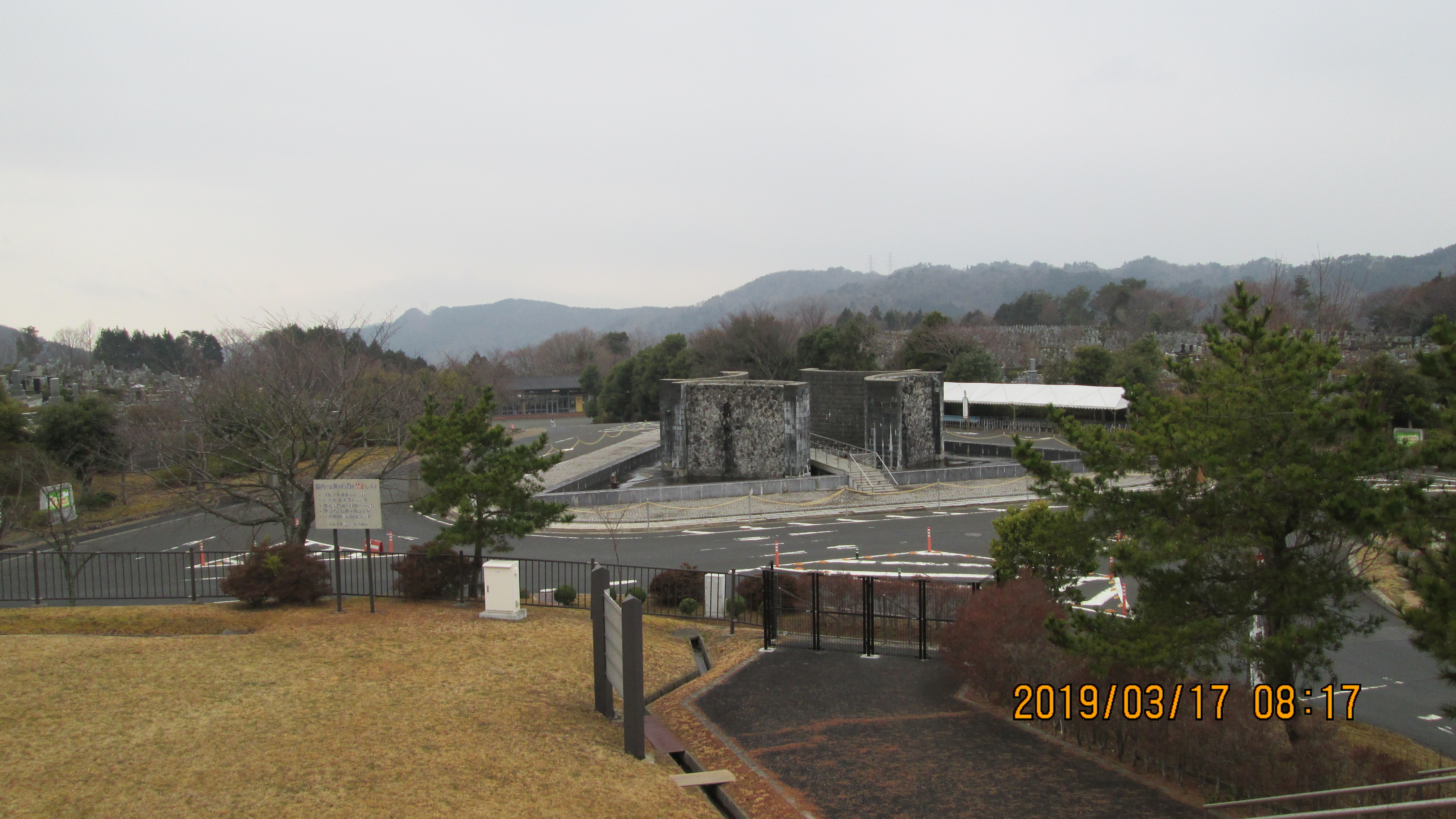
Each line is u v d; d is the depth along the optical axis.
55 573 27.61
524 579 26.88
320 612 18.61
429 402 21.56
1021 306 155.75
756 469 50.84
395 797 9.87
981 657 15.26
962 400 73.69
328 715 12.35
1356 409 13.06
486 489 20.09
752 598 22.50
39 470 35.22
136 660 14.26
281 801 9.63
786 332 93.50
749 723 14.47
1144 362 72.88
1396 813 9.70
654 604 23.28
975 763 12.89
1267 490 12.68
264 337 41.66
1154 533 12.89
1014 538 20.86
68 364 76.31
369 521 18.50
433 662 15.16
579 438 72.88
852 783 12.16
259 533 35.34
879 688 16.25
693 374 87.56
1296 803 11.16
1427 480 12.11
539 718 12.94
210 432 28.53
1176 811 11.34
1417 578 10.84
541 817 9.70
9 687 12.65
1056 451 53.94
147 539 34.16
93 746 10.80
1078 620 13.69
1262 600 13.46
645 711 14.86
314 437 29.09
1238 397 13.64
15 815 8.95
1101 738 13.59
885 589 21.78
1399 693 19.36
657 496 39.72
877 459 49.59
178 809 9.30
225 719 11.95
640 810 10.20
